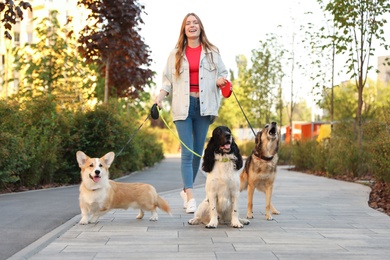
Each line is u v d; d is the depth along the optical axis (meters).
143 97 28.17
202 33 8.13
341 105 32.81
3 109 12.04
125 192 7.03
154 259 4.80
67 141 13.97
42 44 21.39
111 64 17.81
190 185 8.18
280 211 8.44
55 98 15.59
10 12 10.05
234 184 6.56
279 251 5.17
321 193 11.65
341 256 4.97
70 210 8.19
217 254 5.02
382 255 5.03
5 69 30.39
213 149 6.53
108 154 6.95
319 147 20.25
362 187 13.30
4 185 11.57
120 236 5.98
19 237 5.93
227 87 7.83
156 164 28.48
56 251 5.15
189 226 6.74
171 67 8.22
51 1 43.25
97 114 14.80
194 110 8.11
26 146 12.09
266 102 33.59
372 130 15.51
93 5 15.27
